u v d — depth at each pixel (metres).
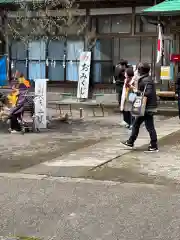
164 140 10.52
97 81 20.73
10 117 12.05
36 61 22.05
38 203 6.04
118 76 13.56
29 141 10.79
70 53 21.25
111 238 4.88
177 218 5.44
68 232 5.06
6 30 21.98
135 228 5.14
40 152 9.51
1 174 7.65
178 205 5.91
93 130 12.41
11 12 21.78
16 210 5.77
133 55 19.92
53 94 20.14
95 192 6.50
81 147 9.99
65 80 21.52
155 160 8.52
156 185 6.86
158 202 6.04
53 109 17.66
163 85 18.89
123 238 4.88
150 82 9.09
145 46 19.62
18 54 22.38
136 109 9.07
